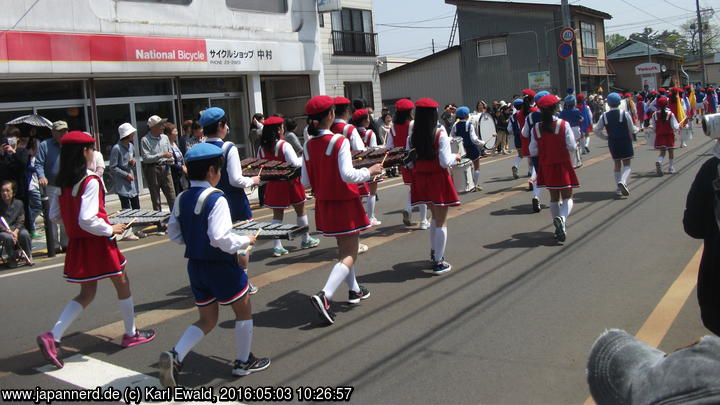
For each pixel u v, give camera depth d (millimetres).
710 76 74562
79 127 13320
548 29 34062
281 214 7527
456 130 12172
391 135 9211
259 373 4258
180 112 15312
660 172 12352
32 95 12492
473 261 6883
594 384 1775
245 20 16859
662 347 4230
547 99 7480
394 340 4703
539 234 8016
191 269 4035
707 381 1467
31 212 10523
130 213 5184
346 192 5145
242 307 4121
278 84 19906
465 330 4809
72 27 12852
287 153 7137
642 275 5934
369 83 23438
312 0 18766
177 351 3855
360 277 6570
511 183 13211
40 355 4875
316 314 5469
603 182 12094
